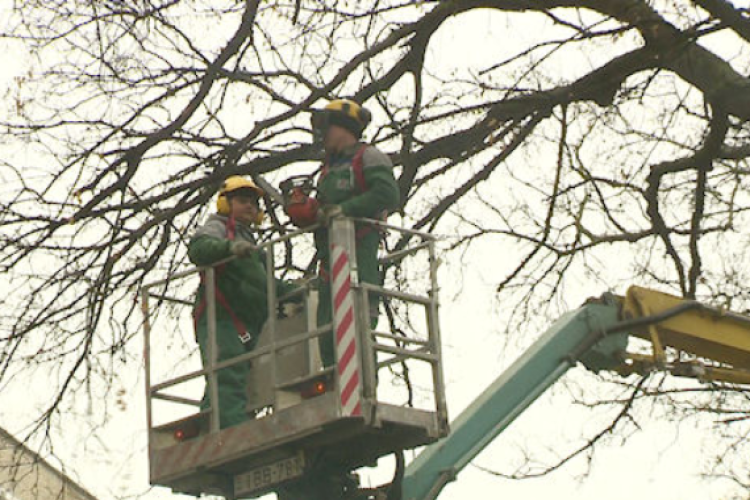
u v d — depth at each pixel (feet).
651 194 93.45
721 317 77.46
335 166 64.95
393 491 64.28
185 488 65.72
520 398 71.36
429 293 64.13
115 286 84.02
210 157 87.76
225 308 65.51
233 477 64.44
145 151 84.58
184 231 85.51
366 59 84.74
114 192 84.58
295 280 67.72
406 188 88.74
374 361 60.64
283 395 61.87
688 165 91.91
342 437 60.85
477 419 69.72
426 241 65.72
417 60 86.99
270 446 61.05
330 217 61.31
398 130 86.22
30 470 82.23
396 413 60.80
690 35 78.64
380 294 62.44
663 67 82.74
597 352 74.28
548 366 72.64
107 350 82.74
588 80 84.02
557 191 85.61
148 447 65.16
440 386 62.85
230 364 63.93
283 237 63.57
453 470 67.77
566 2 87.71
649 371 75.61
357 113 65.87
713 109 88.28
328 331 61.16
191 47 86.12
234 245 64.69
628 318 74.95
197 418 64.44
